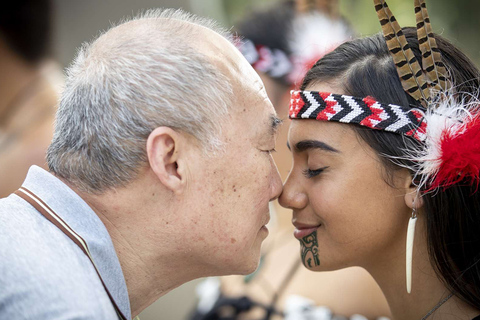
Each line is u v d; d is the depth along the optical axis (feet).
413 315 5.32
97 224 4.71
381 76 5.05
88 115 4.83
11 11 6.30
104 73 4.84
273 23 8.36
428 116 4.83
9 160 6.64
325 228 5.38
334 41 8.01
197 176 4.92
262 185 5.22
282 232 7.54
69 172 4.90
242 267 5.34
